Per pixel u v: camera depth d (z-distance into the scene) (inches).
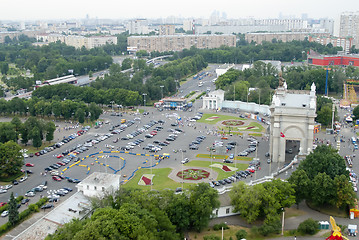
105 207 7652.6
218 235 7810.0
